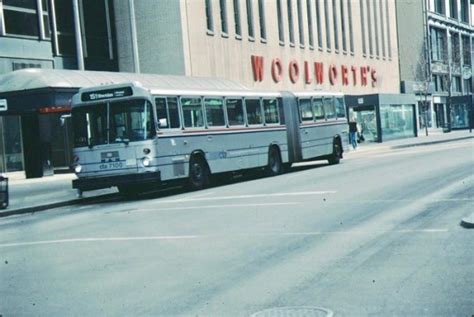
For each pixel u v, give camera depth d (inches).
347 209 531.2
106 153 765.9
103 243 447.5
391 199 573.3
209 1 1644.9
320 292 275.0
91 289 308.3
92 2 1525.6
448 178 716.7
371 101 1994.3
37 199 821.9
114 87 765.3
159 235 465.1
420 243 369.1
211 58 1626.5
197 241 427.8
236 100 932.0
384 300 256.7
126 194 882.8
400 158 1163.3
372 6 2581.2
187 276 323.0
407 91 2785.4
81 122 781.3
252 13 1820.9
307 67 2073.1
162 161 766.5
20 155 1291.8
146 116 754.2
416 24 2913.4
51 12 1384.1
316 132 1131.3
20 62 1288.1
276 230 450.0
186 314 255.6
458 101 2960.1
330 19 2251.5
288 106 1060.5
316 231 434.0
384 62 2662.4
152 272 338.0
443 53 3203.7
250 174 1098.1
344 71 2315.5
